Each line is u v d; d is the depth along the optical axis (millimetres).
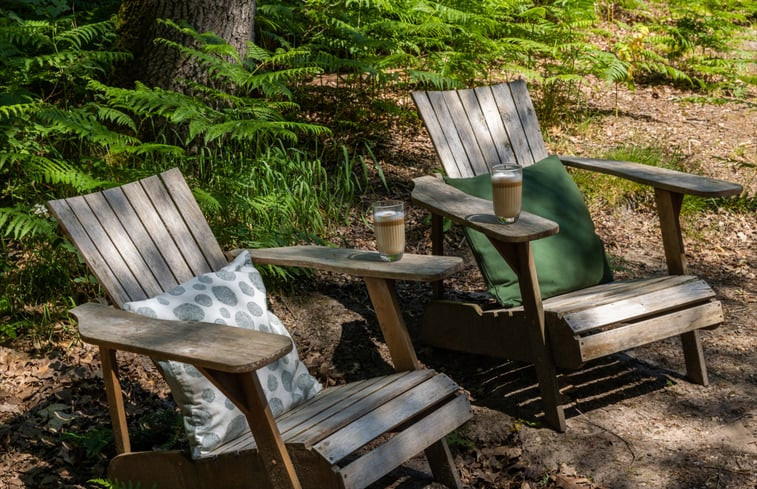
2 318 3434
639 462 2633
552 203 3336
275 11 5031
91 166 3955
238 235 3744
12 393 3021
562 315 2695
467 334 3109
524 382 3131
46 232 3312
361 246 4074
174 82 4512
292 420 2297
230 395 1960
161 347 1947
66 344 3320
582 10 6117
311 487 2088
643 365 3301
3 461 2684
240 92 4820
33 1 4605
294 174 4363
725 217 4723
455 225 4387
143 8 4508
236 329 2025
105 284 2484
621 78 6168
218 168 4199
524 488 2523
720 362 3312
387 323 2518
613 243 4391
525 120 3814
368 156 4965
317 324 3520
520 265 2732
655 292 2902
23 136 3879
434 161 5035
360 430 2166
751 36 7953
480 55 5594
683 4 7570
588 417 2910
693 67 7340
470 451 2738
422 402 2352
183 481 2301
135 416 2938
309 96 5469
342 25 4879
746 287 3990
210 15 4496
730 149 5715
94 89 4355
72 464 2680
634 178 3186
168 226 2760
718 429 2814
